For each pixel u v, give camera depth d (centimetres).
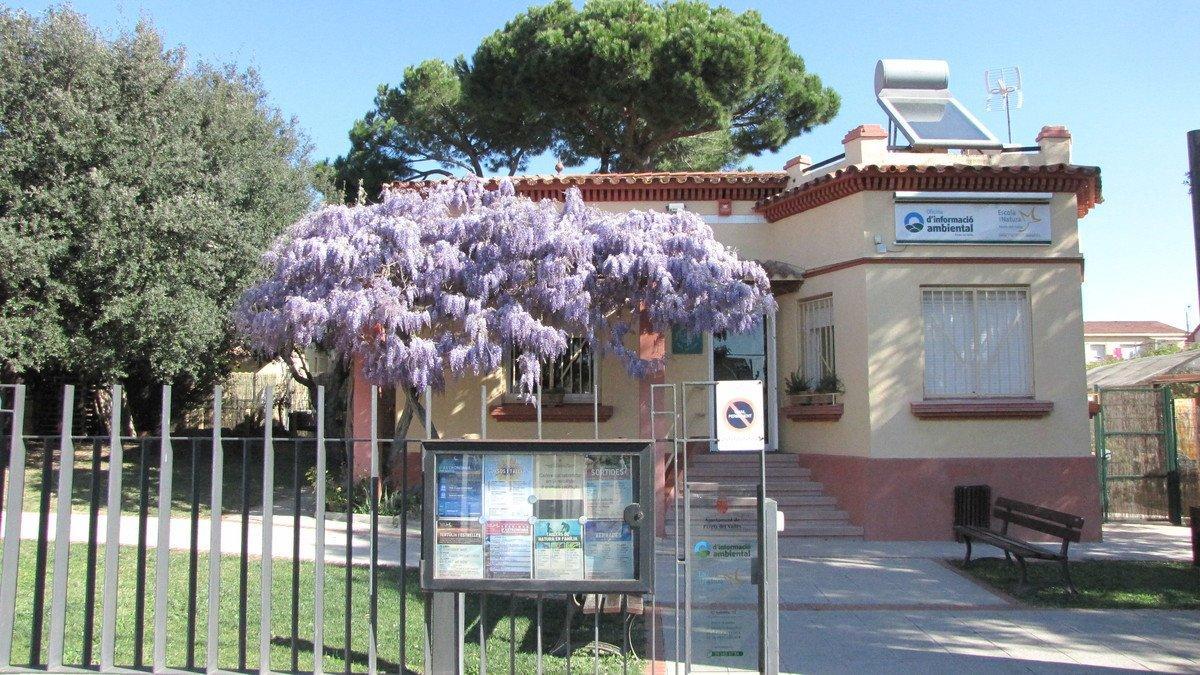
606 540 522
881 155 1252
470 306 1085
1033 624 766
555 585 515
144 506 557
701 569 605
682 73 2042
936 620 777
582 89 2175
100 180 1342
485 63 2233
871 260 1199
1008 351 1214
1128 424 1402
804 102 2367
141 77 1458
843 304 1243
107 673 543
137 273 1389
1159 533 1269
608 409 1339
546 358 1179
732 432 553
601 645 659
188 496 1431
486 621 737
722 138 2364
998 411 1174
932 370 1205
